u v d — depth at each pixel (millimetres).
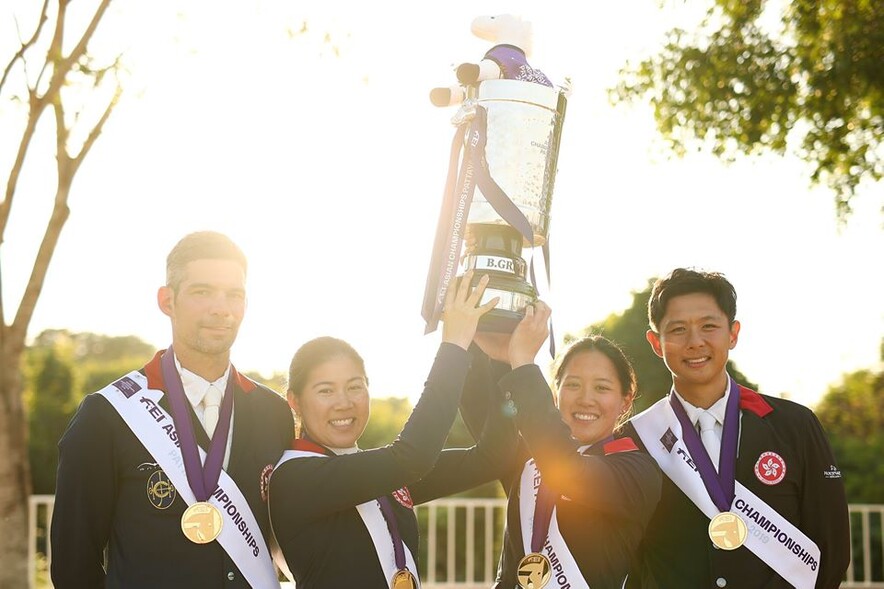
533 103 3377
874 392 18141
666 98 6898
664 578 3793
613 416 3682
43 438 16906
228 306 3486
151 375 3570
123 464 3438
